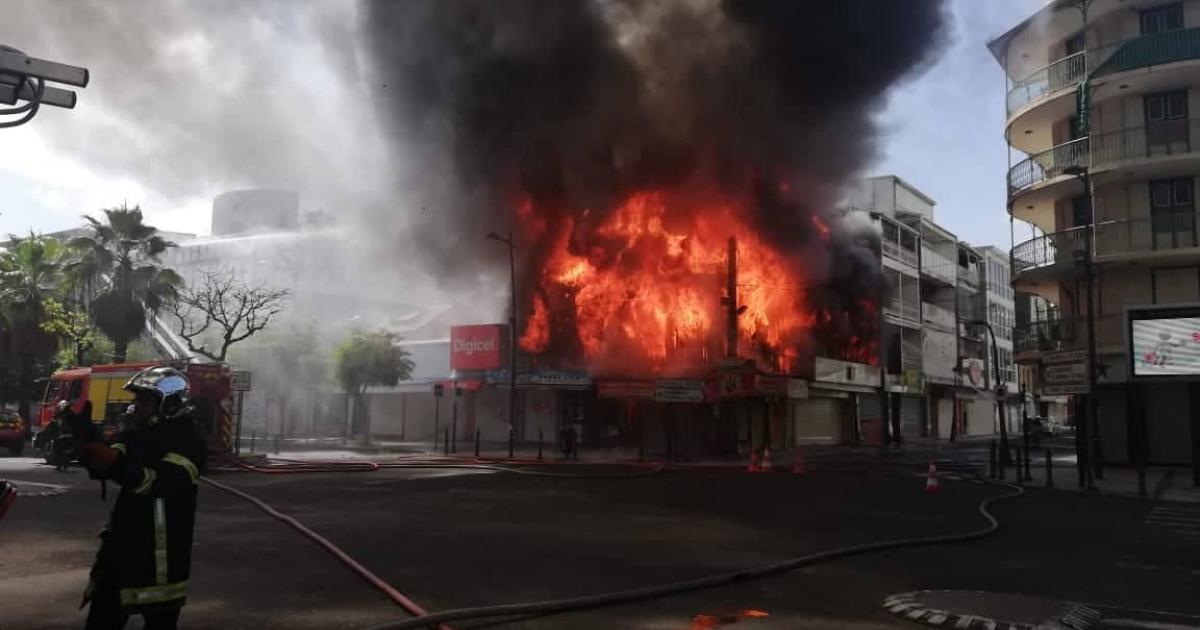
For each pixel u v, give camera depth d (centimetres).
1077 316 2758
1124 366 2583
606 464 2538
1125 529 1167
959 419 6081
